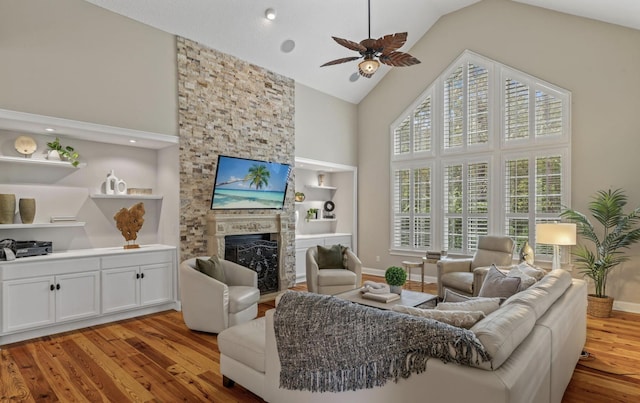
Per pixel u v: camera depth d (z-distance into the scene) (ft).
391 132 22.77
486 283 10.16
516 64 18.01
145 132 13.94
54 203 13.47
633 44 14.93
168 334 12.14
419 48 21.56
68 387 8.52
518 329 5.40
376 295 11.80
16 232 12.65
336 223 25.09
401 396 5.21
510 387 4.31
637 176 14.82
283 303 7.04
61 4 12.25
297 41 17.78
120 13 13.58
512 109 18.16
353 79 22.16
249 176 17.28
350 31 18.40
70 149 13.39
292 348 6.59
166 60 14.87
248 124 17.84
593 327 12.96
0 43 11.09
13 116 11.10
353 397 5.75
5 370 9.39
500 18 18.52
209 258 13.29
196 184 15.71
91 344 11.20
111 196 14.24
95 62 12.97
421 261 20.38
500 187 18.52
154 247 14.84
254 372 7.58
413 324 5.34
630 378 9.07
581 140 16.12
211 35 15.76
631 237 13.93
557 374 6.71
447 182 20.42
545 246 16.97
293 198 20.25
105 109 13.15
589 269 15.28
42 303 11.73
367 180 24.04
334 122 22.88
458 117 20.07
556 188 16.80
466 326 5.74
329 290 15.31
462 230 19.79
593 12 15.10
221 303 11.71
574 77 16.33
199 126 15.85
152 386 8.56
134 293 13.93
